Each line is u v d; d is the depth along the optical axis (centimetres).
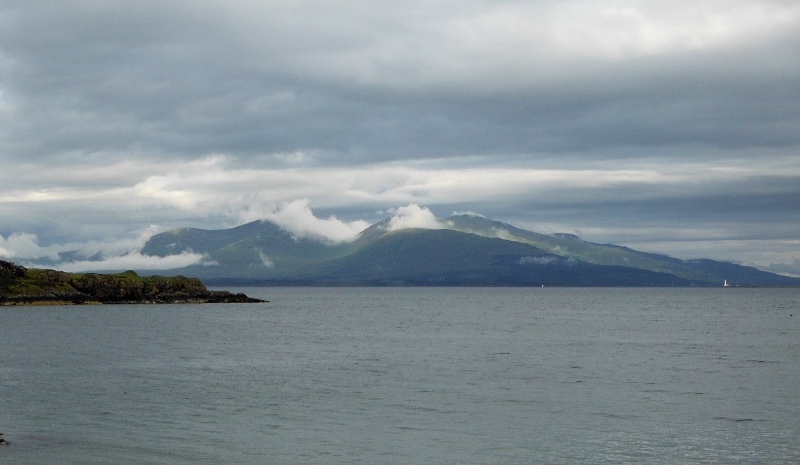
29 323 14512
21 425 4722
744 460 3956
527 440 4372
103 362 7969
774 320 16550
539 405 5391
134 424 4759
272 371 7188
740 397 5709
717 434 4500
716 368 7412
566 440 4369
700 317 18050
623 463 3916
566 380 6575
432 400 5581
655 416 5006
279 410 5200
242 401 5522
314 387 6172
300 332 12631
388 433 4541
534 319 17200
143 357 8462
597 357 8425
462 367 7488
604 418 4950
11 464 3881
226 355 8688
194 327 13838
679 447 4209
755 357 8438
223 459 3991
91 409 5219
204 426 4712
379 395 5788
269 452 4119
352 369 7338
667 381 6519
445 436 4472
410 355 8656
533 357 8425
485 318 17762
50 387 6162
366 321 16350
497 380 6569
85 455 4053
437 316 18875
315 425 4747
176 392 5912
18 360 8138
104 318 16450
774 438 4397
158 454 4078
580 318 17650
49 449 4166
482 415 5050
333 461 3966
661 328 13725
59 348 9525
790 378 6706
